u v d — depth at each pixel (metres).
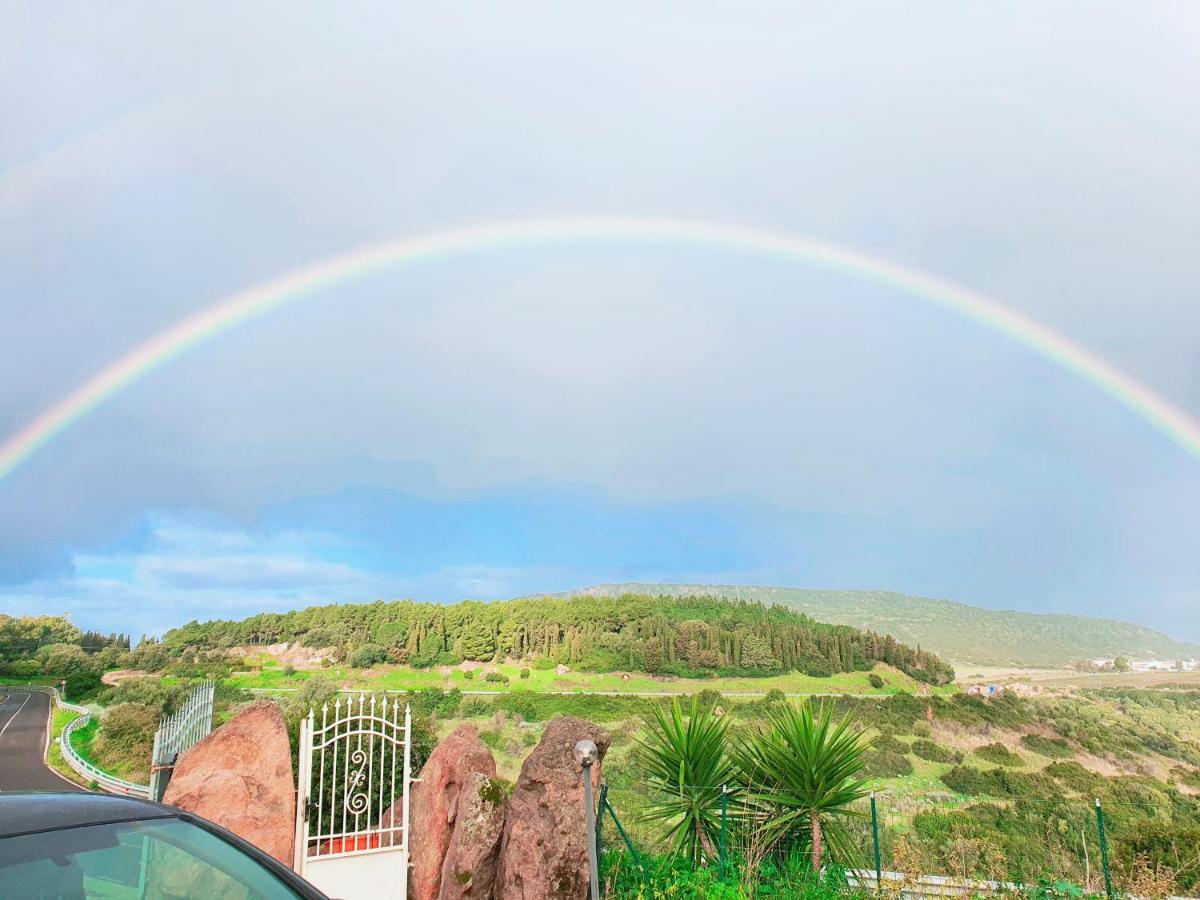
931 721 48.47
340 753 9.64
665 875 8.84
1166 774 41.56
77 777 41.09
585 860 7.34
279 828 7.65
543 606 70.31
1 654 74.31
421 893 8.10
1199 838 10.46
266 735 7.99
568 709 51.66
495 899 7.47
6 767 44.09
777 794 9.80
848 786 9.83
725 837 9.50
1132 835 10.95
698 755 10.19
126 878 3.07
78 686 68.38
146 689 56.16
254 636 70.56
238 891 3.31
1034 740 46.41
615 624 69.06
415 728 11.91
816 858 9.51
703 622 69.38
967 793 21.27
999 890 8.67
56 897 2.83
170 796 7.50
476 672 62.19
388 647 65.38
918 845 9.73
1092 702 56.25
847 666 65.12
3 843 2.93
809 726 9.87
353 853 8.01
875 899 8.52
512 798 7.82
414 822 8.66
